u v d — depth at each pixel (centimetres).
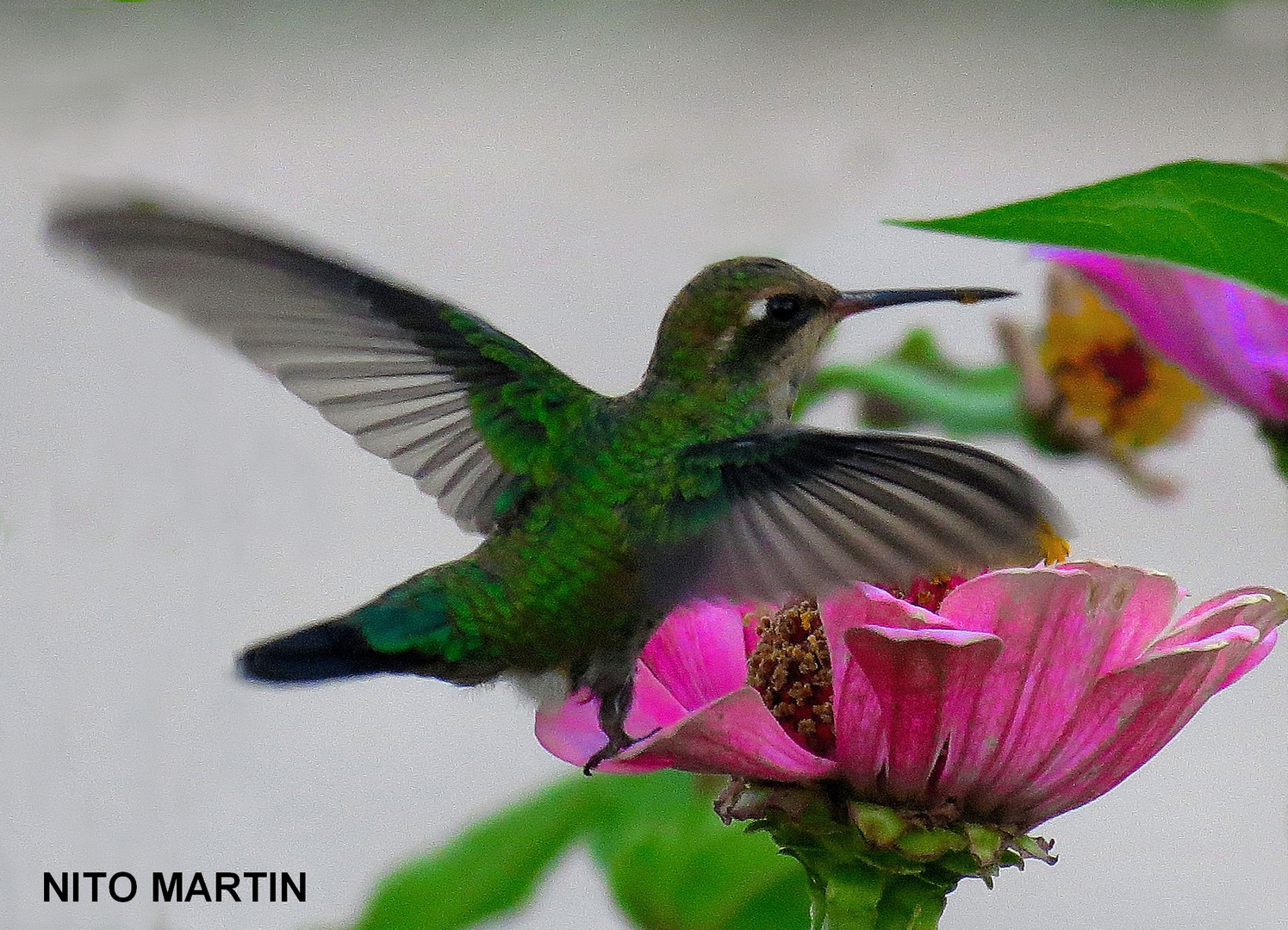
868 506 198
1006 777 198
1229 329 201
